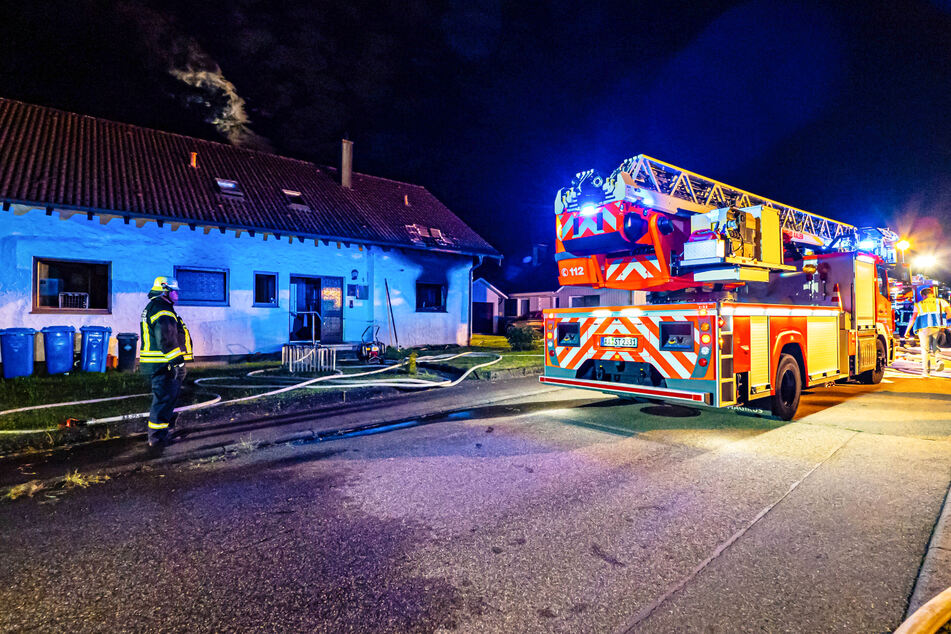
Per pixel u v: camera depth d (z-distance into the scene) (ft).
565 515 10.85
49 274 31.68
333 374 30.55
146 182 36.22
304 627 7.13
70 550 9.47
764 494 11.94
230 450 16.10
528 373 34.12
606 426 18.95
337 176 52.80
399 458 15.12
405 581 8.32
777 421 19.61
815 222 29.89
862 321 25.80
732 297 18.51
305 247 40.96
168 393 16.53
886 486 12.39
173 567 8.82
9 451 15.84
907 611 7.35
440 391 27.27
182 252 35.55
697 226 18.85
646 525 10.32
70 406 20.52
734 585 8.10
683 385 16.99
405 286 46.60
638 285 20.30
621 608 7.51
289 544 9.66
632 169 19.36
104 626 7.18
